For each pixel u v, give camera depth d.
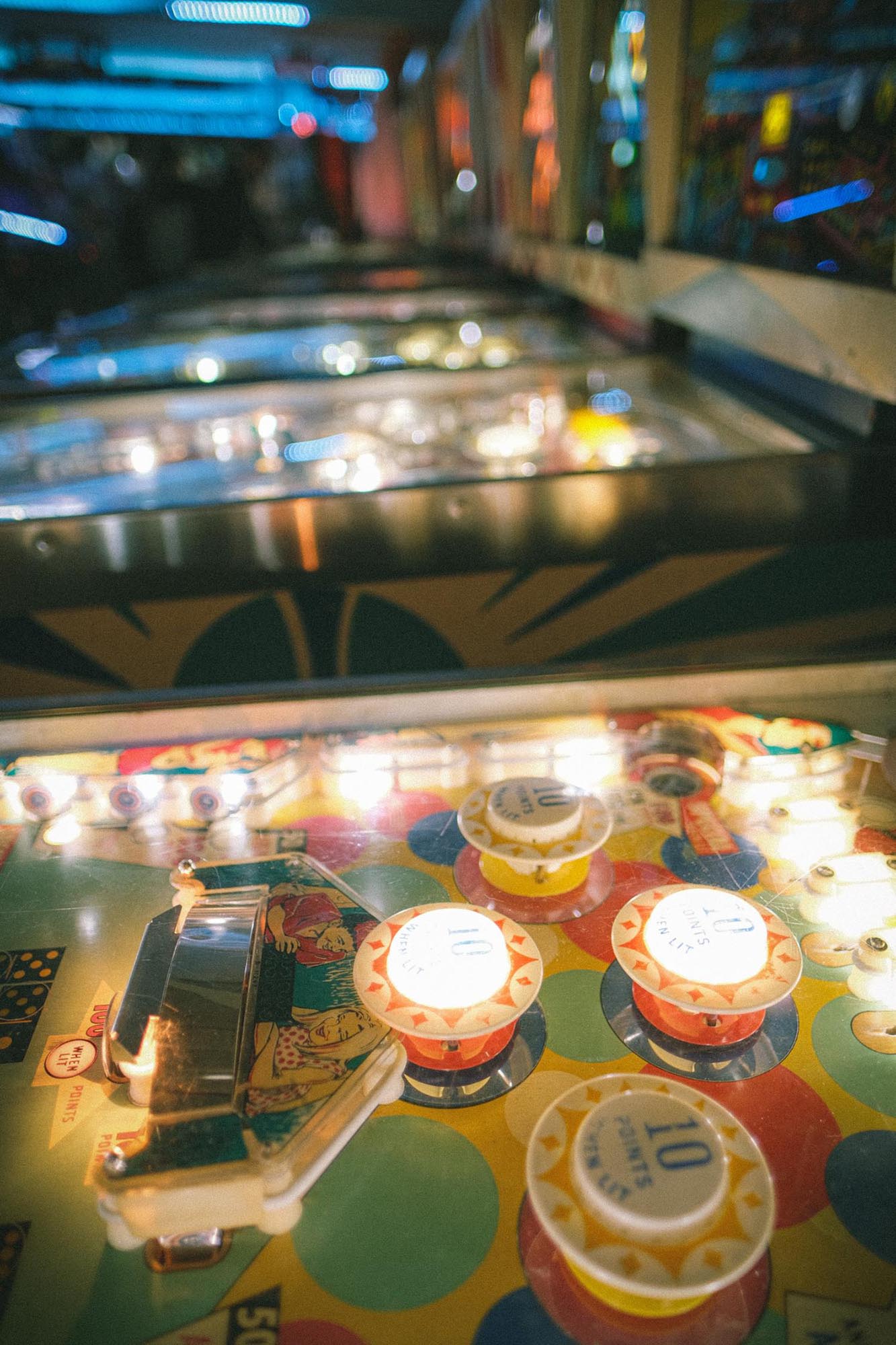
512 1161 0.75
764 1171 0.66
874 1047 0.84
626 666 1.32
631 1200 0.62
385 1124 0.79
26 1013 0.91
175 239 7.62
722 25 2.43
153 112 6.76
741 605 1.85
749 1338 0.63
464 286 5.30
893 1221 0.70
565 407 2.61
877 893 1.00
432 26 6.28
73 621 1.78
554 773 1.22
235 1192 0.68
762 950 0.86
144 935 0.91
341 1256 0.69
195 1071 0.75
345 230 10.74
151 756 1.22
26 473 2.27
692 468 1.72
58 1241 0.71
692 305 2.71
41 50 5.81
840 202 1.92
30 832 1.16
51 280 6.06
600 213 3.82
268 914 0.96
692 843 1.09
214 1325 0.65
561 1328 0.64
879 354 1.74
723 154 2.50
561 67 3.91
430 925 0.90
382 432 2.50
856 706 1.30
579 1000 0.90
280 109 7.51
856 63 1.82
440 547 1.75
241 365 3.31
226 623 1.80
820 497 1.74
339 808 1.18
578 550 1.77
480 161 6.30
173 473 2.25
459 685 1.29
